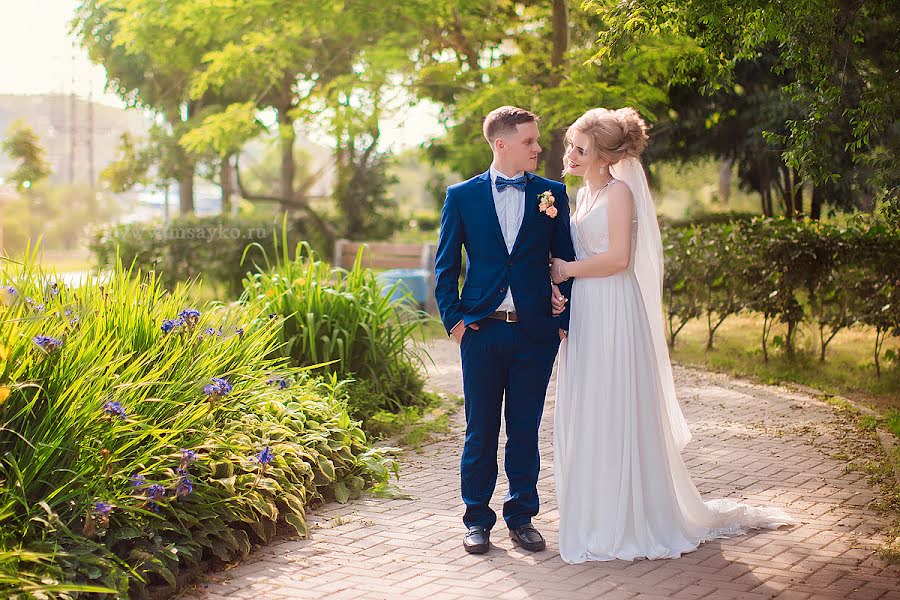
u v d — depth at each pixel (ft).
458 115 41.42
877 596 12.11
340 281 25.20
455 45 41.47
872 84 18.60
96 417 12.49
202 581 12.58
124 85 65.87
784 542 14.35
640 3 18.43
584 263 13.88
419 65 42.63
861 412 24.18
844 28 18.51
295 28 39.86
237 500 13.79
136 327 15.43
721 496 16.94
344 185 71.92
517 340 13.64
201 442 14.26
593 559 13.60
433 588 12.39
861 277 29.35
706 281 33.35
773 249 30.63
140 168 68.08
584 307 14.05
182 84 64.64
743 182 55.26
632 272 14.20
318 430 17.67
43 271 16.58
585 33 40.09
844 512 15.89
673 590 12.34
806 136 18.21
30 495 11.94
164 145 66.13
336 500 16.46
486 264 13.70
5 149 114.11
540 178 14.07
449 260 13.89
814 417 23.86
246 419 16.25
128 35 43.98
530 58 39.34
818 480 17.97
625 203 13.83
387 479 17.39
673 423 15.12
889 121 18.26
